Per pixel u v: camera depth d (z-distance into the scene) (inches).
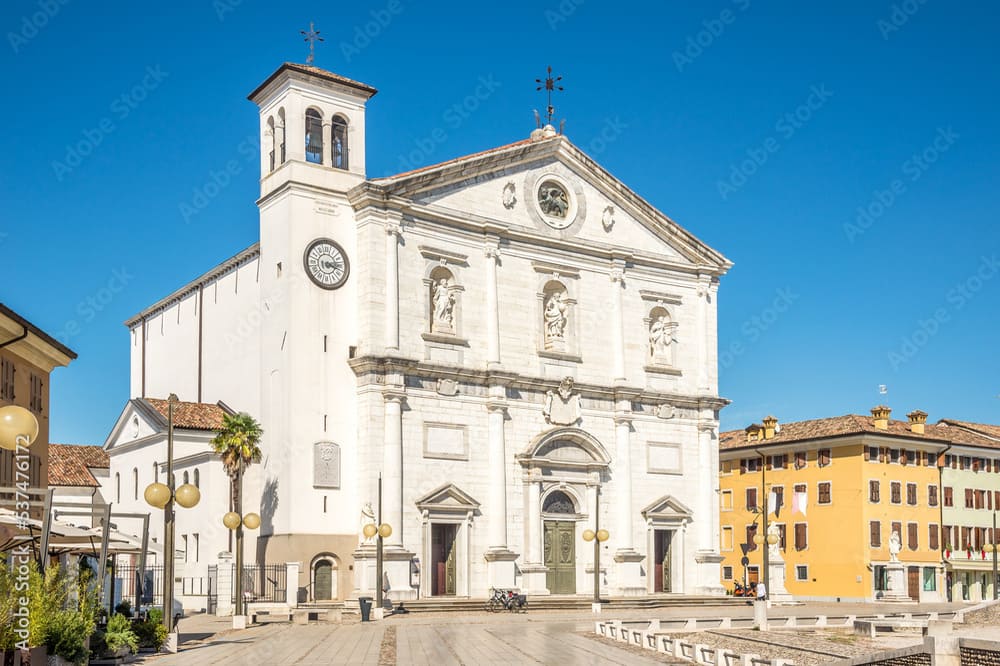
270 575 2245.3
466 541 2381.9
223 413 2532.0
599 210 2721.5
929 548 3420.3
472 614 2194.9
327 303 2345.0
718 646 1641.2
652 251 2807.6
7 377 1609.3
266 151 2471.7
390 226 2368.4
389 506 2269.9
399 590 2239.2
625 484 2623.0
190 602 2351.1
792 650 1582.2
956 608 2864.2
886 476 3351.4
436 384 2390.5
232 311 2605.8
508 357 2506.2
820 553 3378.4
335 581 2256.4
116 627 1298.0
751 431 3735.2
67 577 1192.8
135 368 3164.4
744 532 3646.7
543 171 2640.3
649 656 1400.1
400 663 1294.3
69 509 2854.3
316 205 2367.1
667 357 2785.4
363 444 2309.3
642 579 2625.5
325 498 2276.1
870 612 2573.8
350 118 2458.2
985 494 3627.0
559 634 1729.8
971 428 3818.9
